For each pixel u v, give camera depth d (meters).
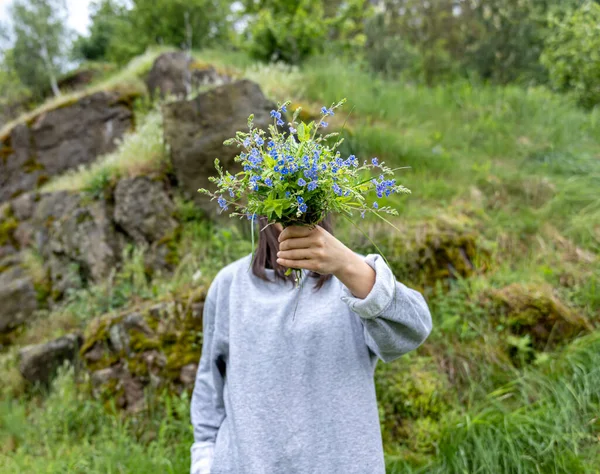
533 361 2.76
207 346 1.67
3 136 7.11
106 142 6.71
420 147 4.85
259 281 1.57
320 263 1.23
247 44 8.44
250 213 1.25
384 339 1.32
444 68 7.93
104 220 4.53
